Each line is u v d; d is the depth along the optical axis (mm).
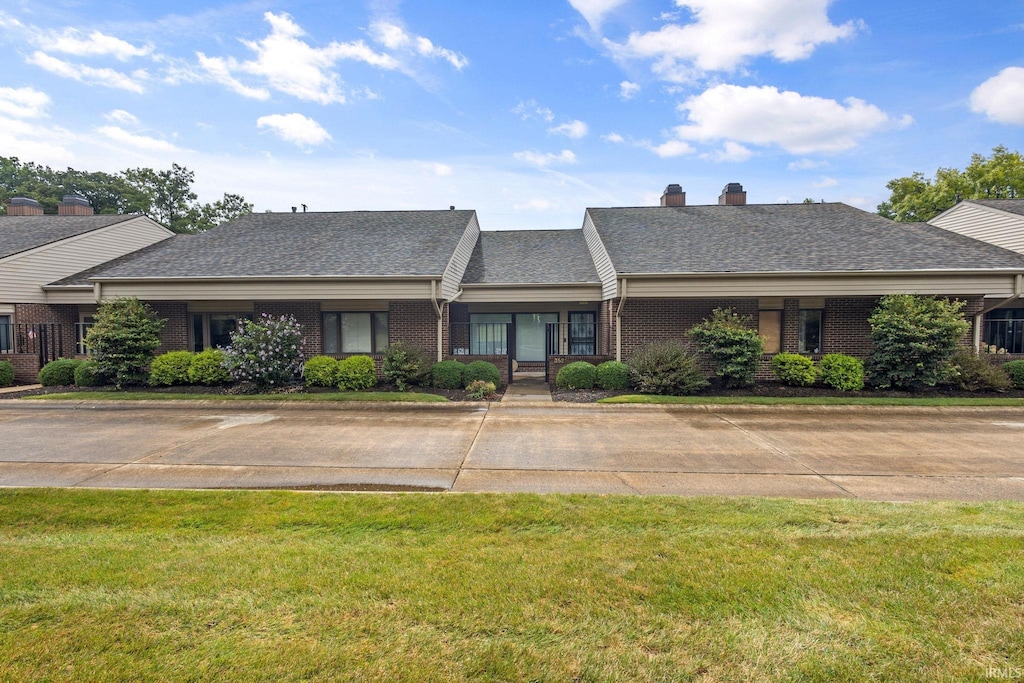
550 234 21516
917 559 3875
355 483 6230
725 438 8664
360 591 3469
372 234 17516
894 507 5098
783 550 4078
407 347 14281
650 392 12992
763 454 7625
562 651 2832
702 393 13039
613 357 14781
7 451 7711
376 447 8055
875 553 3998
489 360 14836
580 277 16781
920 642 2898
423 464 7098
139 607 3281
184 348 17203
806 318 15297
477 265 18125
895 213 32094
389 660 2756
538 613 3197
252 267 14664
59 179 36469
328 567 3834
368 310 16109
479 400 12414
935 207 29609
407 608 3252
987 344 15984
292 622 3115
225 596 3414
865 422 9984
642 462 7199
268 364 13211
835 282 13430
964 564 3793
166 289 14359
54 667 2711
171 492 5613
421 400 12008
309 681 2590
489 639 2941
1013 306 17078
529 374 17578
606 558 3959
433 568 3805
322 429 9375
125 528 4707
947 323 12312
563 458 7414
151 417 10500
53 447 7965
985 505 5172
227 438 8633
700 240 16109
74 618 3162
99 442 8312
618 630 3027
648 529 4574
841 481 6293
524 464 7102
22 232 18719
